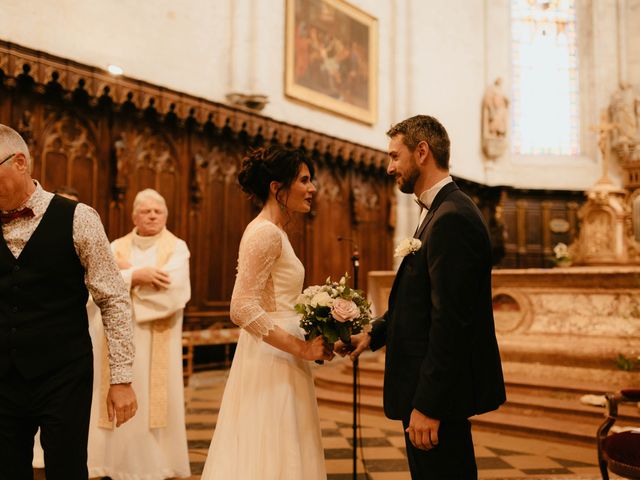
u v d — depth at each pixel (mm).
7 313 2062
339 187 11320
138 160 8156
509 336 6785
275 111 10594
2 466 2037
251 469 2283
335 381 7035
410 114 13977
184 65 9273
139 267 3857
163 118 8234
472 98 16125
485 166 16328
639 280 5898
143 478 3504
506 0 17125
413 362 2168
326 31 11766
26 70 6852
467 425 2195
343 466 4281
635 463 2754
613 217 8680
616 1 17469
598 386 5828
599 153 16922
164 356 3695
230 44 9969
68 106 7441
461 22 15969
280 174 2420
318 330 2293
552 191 16250
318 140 10469
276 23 10711
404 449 4773
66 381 2084
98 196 7727
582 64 17516
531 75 17484
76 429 2074
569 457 4590
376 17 13273
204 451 4500
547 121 17422
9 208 2105
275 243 2330
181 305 3766
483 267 2090
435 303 2041
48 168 7250
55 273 2105
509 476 4047
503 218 15961
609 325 6164
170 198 8539
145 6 8773
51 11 7676
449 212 2100
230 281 9195
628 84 16844
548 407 5539
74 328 2143
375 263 12047
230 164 9320
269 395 2352
